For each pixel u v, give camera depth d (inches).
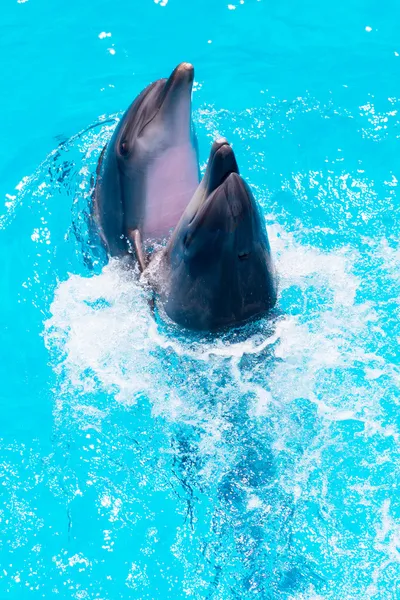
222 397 478.9
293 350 487.8
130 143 505.7
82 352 527.8
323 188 614.9
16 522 478.0
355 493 466.9
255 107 669.3
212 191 419.2
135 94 693.3
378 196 608.4
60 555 465.7
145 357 502.9
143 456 489.4
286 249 562.3
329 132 649.0
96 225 553.9
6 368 541.3
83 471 490.6
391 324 523.5
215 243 423.2
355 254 570.3
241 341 467.2
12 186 634.8
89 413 508.4
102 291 541.3
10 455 502.3
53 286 573.3
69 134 666.8
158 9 753.0
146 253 521.3
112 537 468.4
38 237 598.9
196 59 712.4
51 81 709.3
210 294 445.1
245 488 469.1
